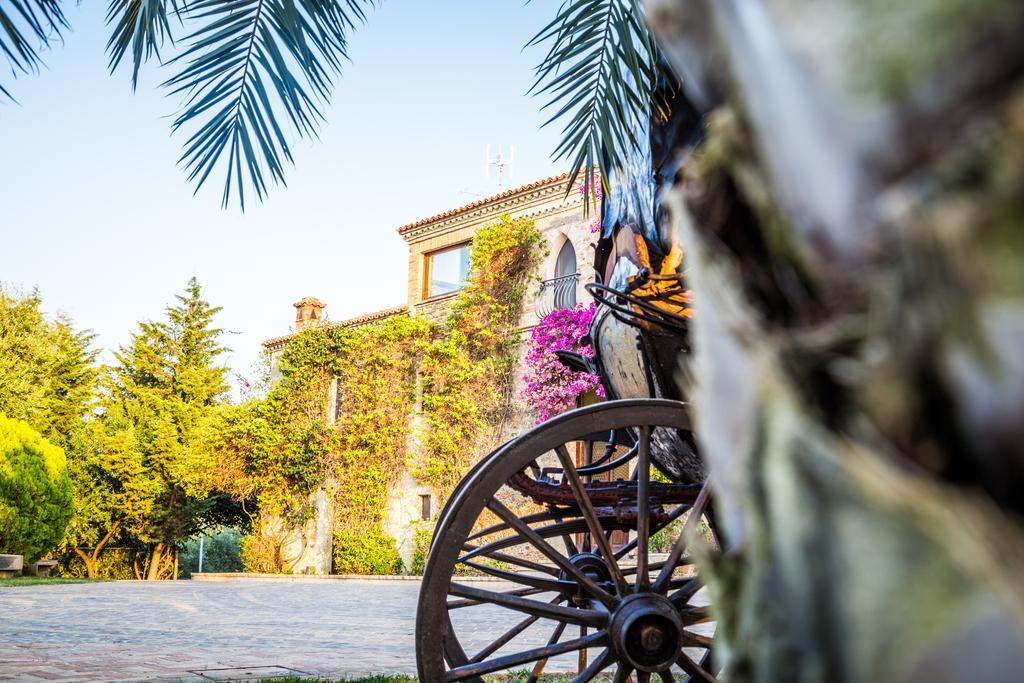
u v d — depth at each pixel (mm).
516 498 15281
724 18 432
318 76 3338
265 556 21453
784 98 383
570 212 17953
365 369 20641
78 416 26172
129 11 3242
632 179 2996
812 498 366
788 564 379
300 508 21531
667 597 2410
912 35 335
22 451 16562
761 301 439
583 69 3535
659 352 2742
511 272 18609
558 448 2461
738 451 435
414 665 4664
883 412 348
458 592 2363
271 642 5848
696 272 490
